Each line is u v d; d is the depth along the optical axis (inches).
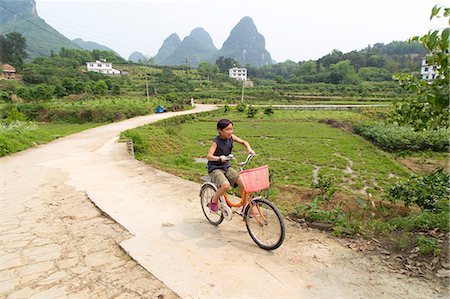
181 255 136.5
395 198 208.5
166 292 110.6
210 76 3993.6
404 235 139.0
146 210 198.2
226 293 108.0
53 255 140.9
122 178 291.9
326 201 234.1
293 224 166.6
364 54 4431.6
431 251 124.3
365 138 866.1
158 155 673.6
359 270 119.3
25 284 117.9
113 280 119.6
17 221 185.6
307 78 3961.6
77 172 327.0
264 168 138.2
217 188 154.9
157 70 3932.1
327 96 2600.9
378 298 102.4
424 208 189.0
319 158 621.0
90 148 538.9
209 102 2294.5
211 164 152.6
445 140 659.4
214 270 123.4
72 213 199.0
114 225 176.1
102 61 3452.3
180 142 810.8
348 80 3395.7
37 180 295.9
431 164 575.5
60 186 269.4
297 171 510.9
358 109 1657.2
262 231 145.0
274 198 234.7
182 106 1736.0
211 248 142.6
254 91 2869.1
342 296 104.3
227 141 150.9
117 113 1315.2
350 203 230.7
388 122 202.7
